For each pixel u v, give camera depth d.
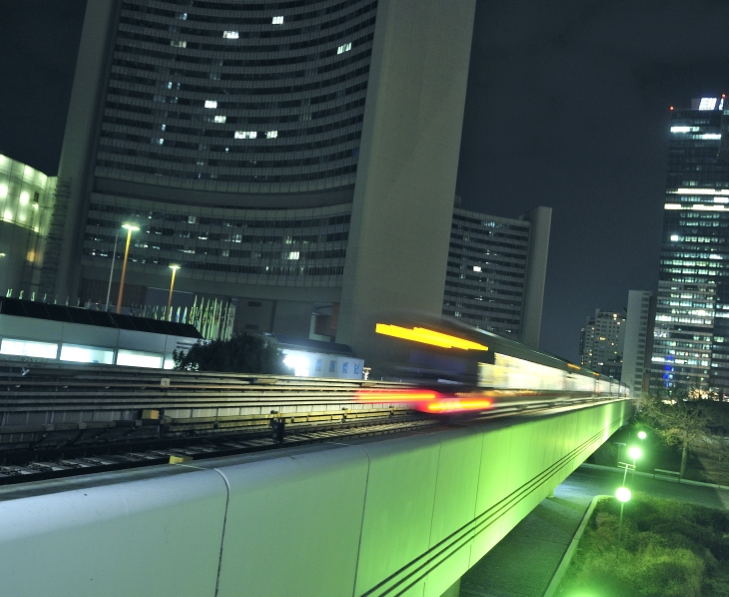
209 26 119.69
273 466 5.91
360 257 95.88
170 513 4.56
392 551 8.80
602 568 28.75
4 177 100.31
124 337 45.47
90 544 3.94
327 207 105.31
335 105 108.31
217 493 5.03
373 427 17.97
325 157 108.06
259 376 17.77
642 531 40.78
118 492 4.22
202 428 14.30
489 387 23.44
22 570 3.53
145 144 117.00
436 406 20.83
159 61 119.12
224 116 117.75
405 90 100.69
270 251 111.12
